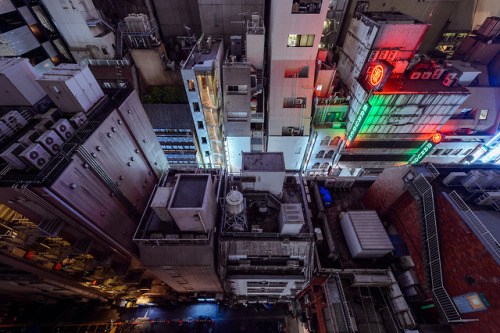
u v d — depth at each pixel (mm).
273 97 39062
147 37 43031
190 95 35875
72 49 44594
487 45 42500
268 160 24734
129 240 23547
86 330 36688
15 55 37188
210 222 22516
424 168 23406
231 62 35125
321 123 42500
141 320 37281
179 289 32562
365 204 30703
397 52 33875
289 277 25266
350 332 21672
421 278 22219
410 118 36969
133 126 24562
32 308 38875
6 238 19578
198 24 48531
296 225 22375
